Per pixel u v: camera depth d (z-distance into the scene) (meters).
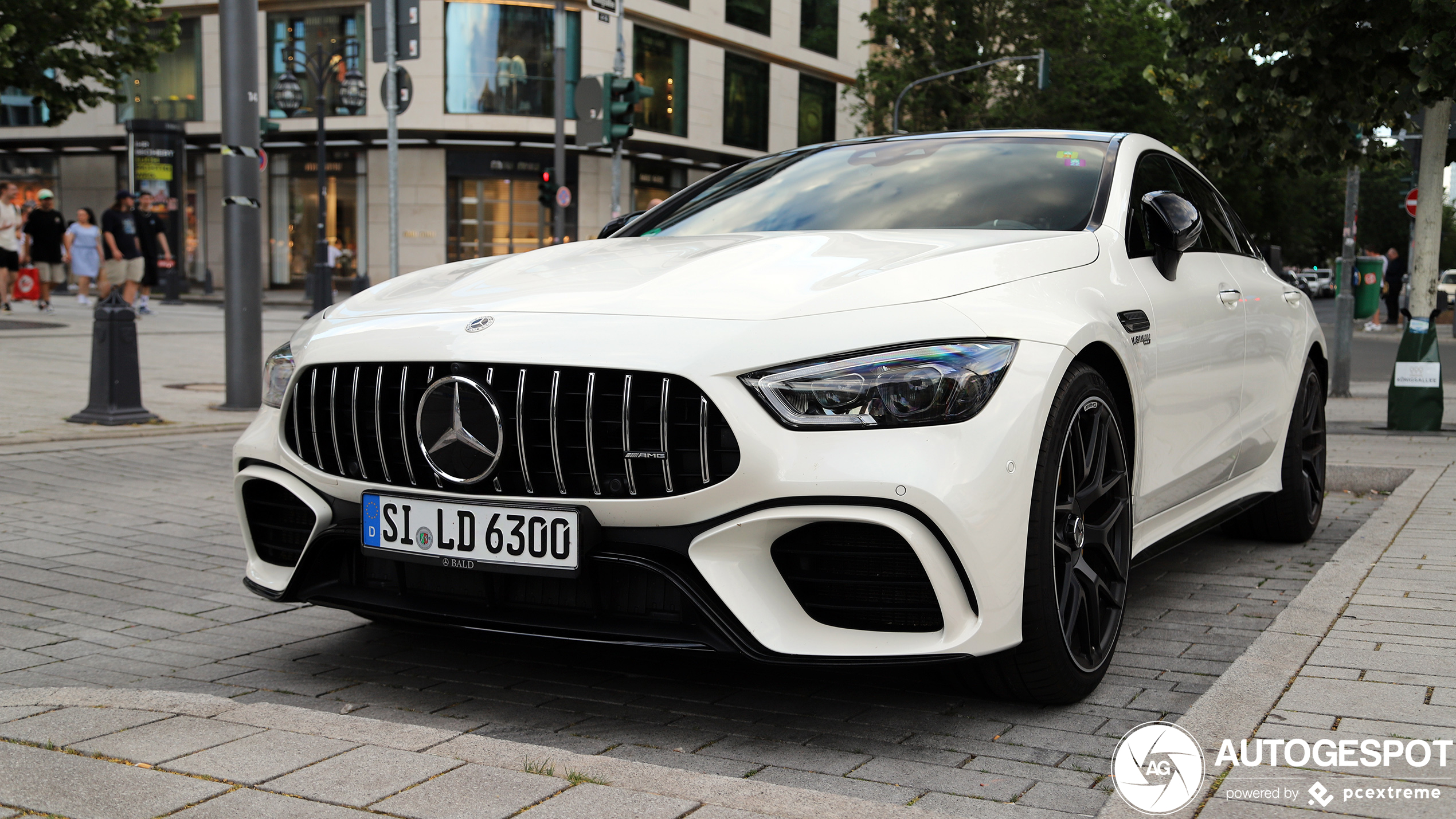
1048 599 2.78
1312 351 5.15
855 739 2.78
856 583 2.66
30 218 20.08
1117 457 3.18
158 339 16.00
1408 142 9.35
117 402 8.31
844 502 2.58
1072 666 2.91
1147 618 3.90
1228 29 8.70
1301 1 8.06
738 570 2.64
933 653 2.61
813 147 4.52
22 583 4.32
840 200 3.87
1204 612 4.00
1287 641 3.05
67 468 6.75
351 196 34.00
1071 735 2.80
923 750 2.71
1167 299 3.59
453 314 2.96
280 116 34.09
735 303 2.76
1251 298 4.41
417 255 33.28
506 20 32.47
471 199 33.34
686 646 2.66
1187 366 3.70
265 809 2.00
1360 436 8.07
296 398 3.08
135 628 3.79
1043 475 2.75
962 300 2.80
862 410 2.58
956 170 3.91
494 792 2.09
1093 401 2.99
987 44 33.81
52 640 3.63
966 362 2.65
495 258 3.79
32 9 16.52
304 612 4.01
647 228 4.14
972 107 34.03
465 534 2.80
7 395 9.52
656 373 2.64
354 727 2.43
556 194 20.22
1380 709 2.55
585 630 2.75
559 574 2.71
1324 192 54.53
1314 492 5.24
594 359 2.67
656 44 34.88
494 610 2.87
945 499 2.55
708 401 2.61
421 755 2.26
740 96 37.81
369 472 2.97
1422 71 7.73
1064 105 33.06
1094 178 3.78
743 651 2.61
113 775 2.14
